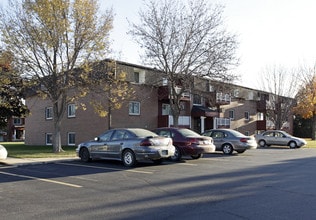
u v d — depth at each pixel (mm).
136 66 29125
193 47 24922
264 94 49688
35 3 19984
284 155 20406
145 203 7352
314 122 50906
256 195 8125
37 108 35375
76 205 7203
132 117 29031
